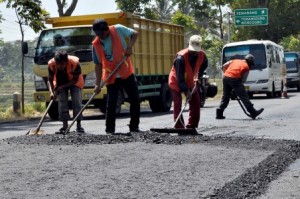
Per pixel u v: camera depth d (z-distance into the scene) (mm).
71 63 13297
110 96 12523
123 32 12422
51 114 21734
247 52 37719
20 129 17375
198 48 12555
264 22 52750
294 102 29500
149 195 6566
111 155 9359
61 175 7738
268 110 22141
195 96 12914
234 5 63750
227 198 6512
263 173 8055
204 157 9203
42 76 21203
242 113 20781
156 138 11203
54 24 22594
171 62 25406
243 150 10016
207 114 20516
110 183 7203
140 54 22141
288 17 64500
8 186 7086
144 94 22688
